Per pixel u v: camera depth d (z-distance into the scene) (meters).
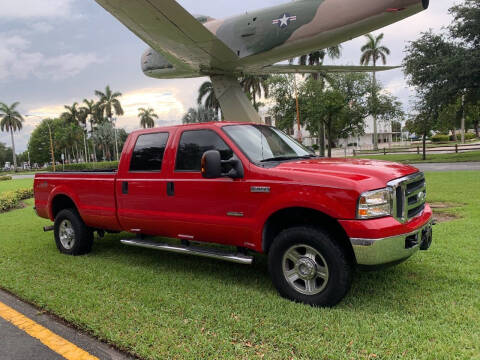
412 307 3.53
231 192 4.12
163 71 19.03
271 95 33.91
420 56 24.61
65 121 86.62
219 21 16.36
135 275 4.73
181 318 3.47
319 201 3.52
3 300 4.23
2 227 8.70
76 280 4.62
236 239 4.18
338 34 13.98
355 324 3.22
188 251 4.54
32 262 5.52
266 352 2.88
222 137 4.36
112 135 86.69
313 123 32.31
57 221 6.07
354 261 3.74
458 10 23.38
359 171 3.63
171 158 4.71
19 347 3.20
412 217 3.77
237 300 3.82
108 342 3.16
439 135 72.31
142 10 11.83
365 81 32.31
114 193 5.28
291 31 14.51
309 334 3.10
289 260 3.85
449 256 4.87
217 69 17.28
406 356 2.76
